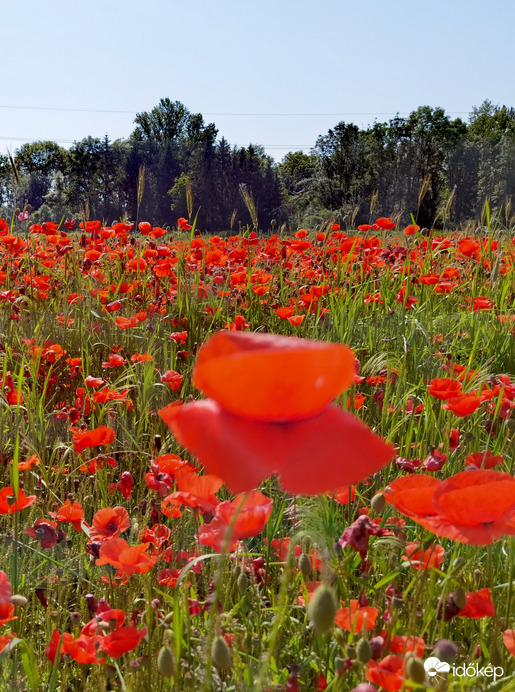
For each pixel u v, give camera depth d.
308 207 76.44
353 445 0.76
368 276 6.59
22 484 3.13
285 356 0.69
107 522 2.08
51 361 4.43
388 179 72.00
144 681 1.70
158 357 4.72
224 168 78.12
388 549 2.07
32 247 7.44
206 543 1.52
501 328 4.84
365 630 1.45
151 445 3.46
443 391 2.60
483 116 106.38
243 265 6.63
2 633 1.96
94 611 1.88
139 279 6.37
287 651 1.77
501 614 1.86
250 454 0.75
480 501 1.13
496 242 6.66
